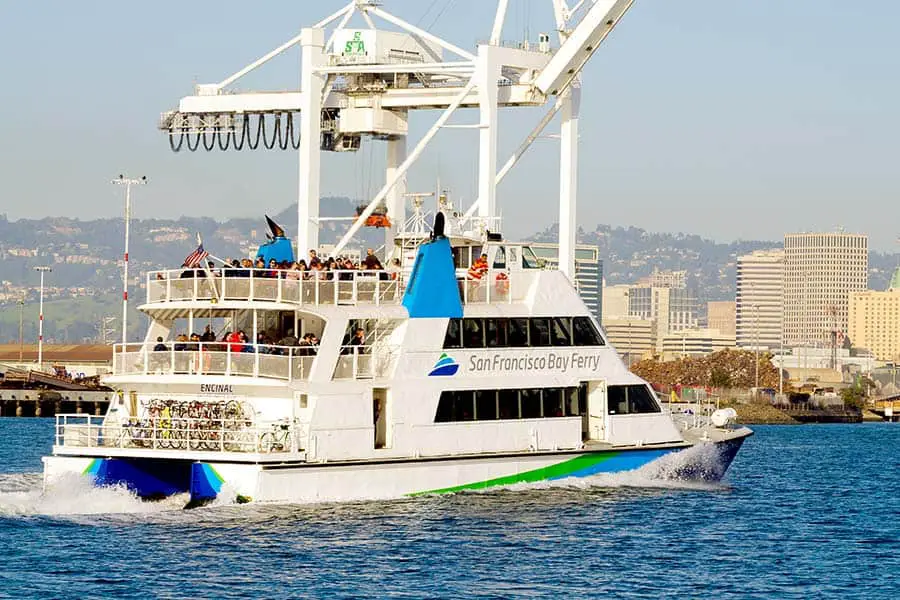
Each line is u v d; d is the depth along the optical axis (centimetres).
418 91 13300
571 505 9944
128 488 9456
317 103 13112
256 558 8169
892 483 14038
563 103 12512
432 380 9669
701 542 9206
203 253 9856
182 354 9444
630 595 7725
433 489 9656
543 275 10281
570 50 12175
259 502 8981
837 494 12650
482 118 11825
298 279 9638
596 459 10469
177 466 9625
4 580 7694
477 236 10588
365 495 9381
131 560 8112
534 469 10156
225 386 9450
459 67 12106
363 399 9369
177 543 8494
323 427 9200
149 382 9519
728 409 12050
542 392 10188
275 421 9300
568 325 10369
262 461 8975
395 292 9919
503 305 10069
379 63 13438
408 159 11938
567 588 7788
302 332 9850
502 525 9162
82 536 8669
